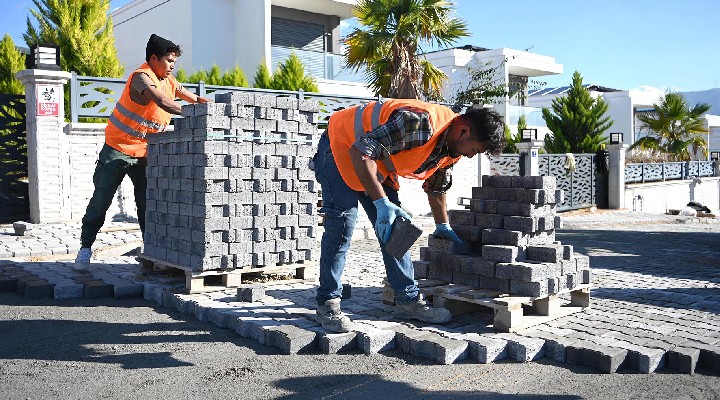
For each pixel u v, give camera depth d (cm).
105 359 368
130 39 2052
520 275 410
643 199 2061
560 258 437
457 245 461
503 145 361
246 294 478
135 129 570
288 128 546
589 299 479
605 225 1431
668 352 359
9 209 973
